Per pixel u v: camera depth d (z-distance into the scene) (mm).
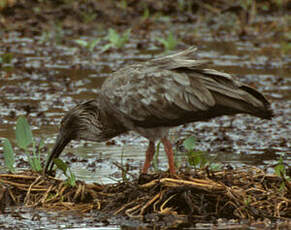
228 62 21438
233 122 16016
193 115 10680
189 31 26109
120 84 11109
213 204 10312
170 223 9797
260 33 26109
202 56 22109
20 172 11586
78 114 11867
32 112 16172
